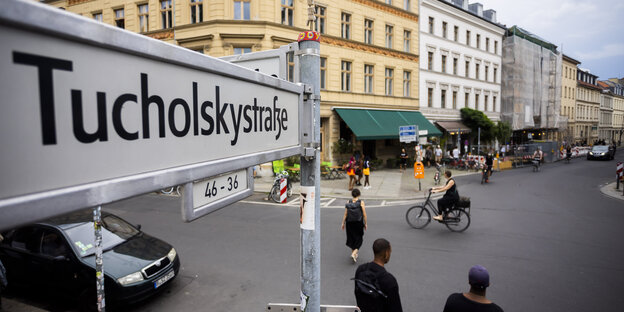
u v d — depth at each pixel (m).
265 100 1.73
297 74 2.23
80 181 0.85
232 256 7.47
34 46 0.73
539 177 21.59
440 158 24.97
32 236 5.75
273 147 1.81
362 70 24.12
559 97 47.75
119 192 0.93
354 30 23.58
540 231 9.34
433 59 29.92
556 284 6.13
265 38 18.86
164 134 1.11
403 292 5.85
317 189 2.38
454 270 6.72
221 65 1.34
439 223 10.16
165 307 5.46
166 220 10.62
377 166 25.12
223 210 11.87
